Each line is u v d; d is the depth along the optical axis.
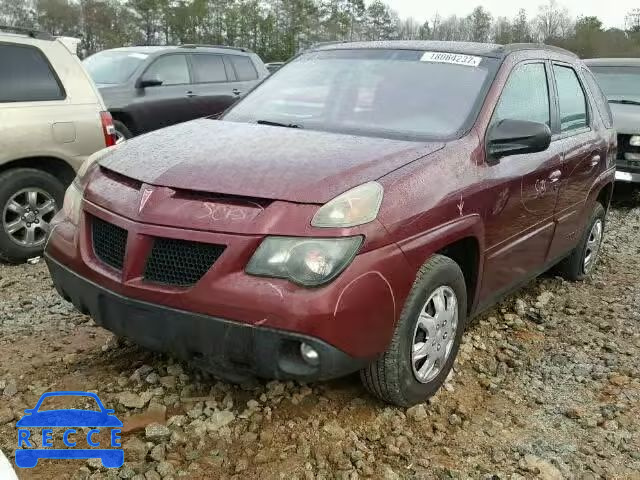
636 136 9.05
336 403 3.33
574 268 5.57
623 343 4.46
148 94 9.78
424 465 2.94
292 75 4.45
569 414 3.47
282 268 2.68
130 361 3.68
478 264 3.59
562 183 4.53
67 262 3.25
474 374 3.86
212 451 2.91
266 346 2.68
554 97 4.64
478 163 3.51
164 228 2.82
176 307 2.79
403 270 2.91
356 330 2.76
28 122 5.54
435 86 3.92
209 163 3.06
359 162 3.07
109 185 3.20
